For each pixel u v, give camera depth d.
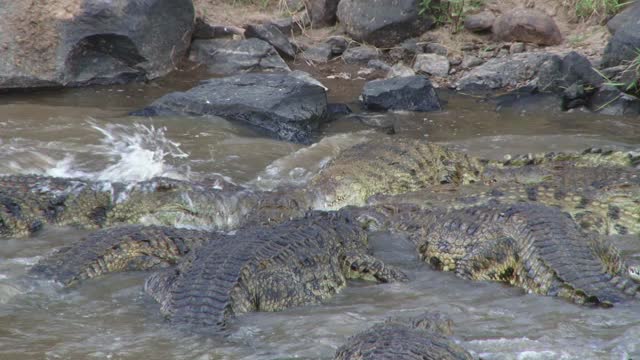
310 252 18.55
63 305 17.69
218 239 19.03
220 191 22.89
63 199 22.25
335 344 16.03
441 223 20.50
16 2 32.16
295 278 17.89
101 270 19.05
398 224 21.69
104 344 16.02
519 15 34.97
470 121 29.91
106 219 22.31
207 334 16.17
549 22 34.81
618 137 28.25
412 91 30.91
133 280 18.92
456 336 16.31
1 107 30.08
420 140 26.69
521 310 17.48
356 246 19.95
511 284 18.97
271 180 24.83
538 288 18.20
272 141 27.80
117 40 32.84
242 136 28.06
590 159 24.86
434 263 20.14
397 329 14.48
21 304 17.67
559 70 31.80
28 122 28.59
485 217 19.92
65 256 19.16
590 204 22.14
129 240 19.64
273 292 17.41
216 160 26.14
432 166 25.25
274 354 15.70
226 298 16.58
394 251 20.86
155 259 19.58
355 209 22.47
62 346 15.94
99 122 28.78
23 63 32.03
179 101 29.84
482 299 18.17
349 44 35.91
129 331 16.53
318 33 37.00
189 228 22.20
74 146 26.66
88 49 32.84
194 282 16.97
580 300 17.52
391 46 35.75
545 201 22.36
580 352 15.73
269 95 29.36
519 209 19.72
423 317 15.48
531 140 28.00
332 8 37.09
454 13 36.16
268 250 17.98
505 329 16.69
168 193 22.77
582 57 31.59
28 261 19.77
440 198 22.81
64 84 32.56
